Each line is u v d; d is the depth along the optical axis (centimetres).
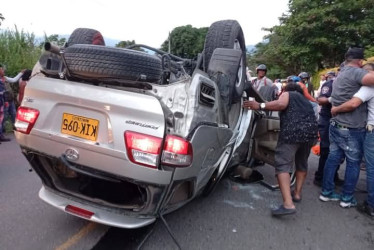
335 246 301
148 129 221
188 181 261
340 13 2292
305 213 370
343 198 391
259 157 443
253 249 285
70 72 245
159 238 289
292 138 348
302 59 2414
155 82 250
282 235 314
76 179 293
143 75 235
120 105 224
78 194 263
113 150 225
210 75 292
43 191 281
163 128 220
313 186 467
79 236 285
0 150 559
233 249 281
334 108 386
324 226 340
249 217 348
